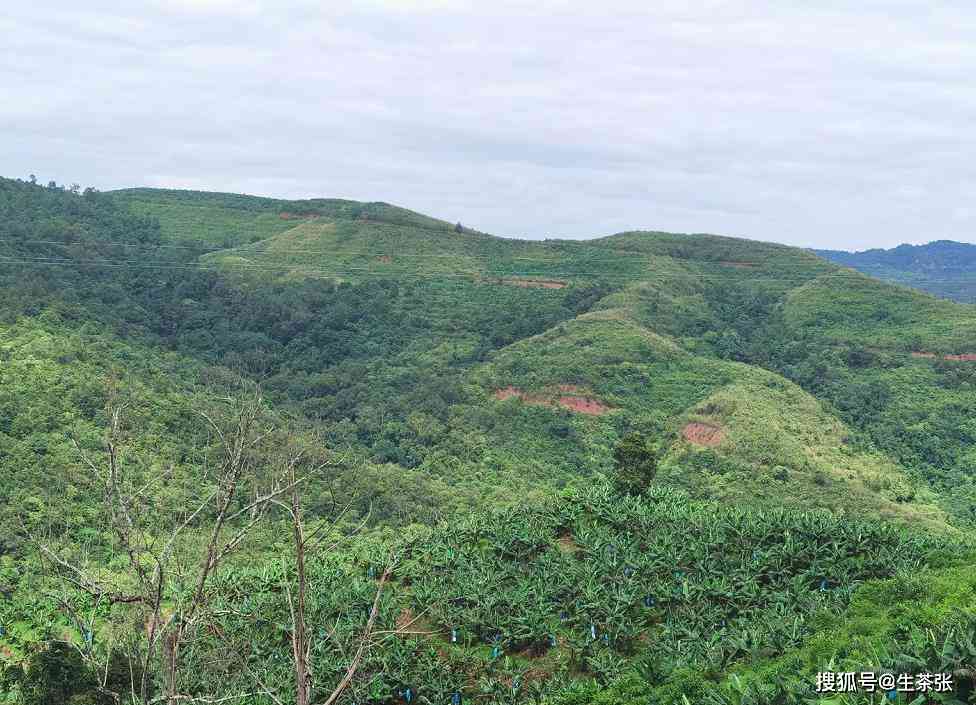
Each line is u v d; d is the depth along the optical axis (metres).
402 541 34.00
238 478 11.88
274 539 32.94
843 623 22.42
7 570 34.25
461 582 29.55
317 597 28.98
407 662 25.81
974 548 28.77
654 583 28.53
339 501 50.19
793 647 21.86
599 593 28.23
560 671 25.72
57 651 21.20
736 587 27.83
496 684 25.08
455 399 87.44
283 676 23.72
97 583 12.44
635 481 38.59
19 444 48.44
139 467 46.31
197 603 11.13
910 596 23.09
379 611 27.67
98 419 54.47
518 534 33.19
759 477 63.69
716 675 21.22
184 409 58.66
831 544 29.45
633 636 26.39
